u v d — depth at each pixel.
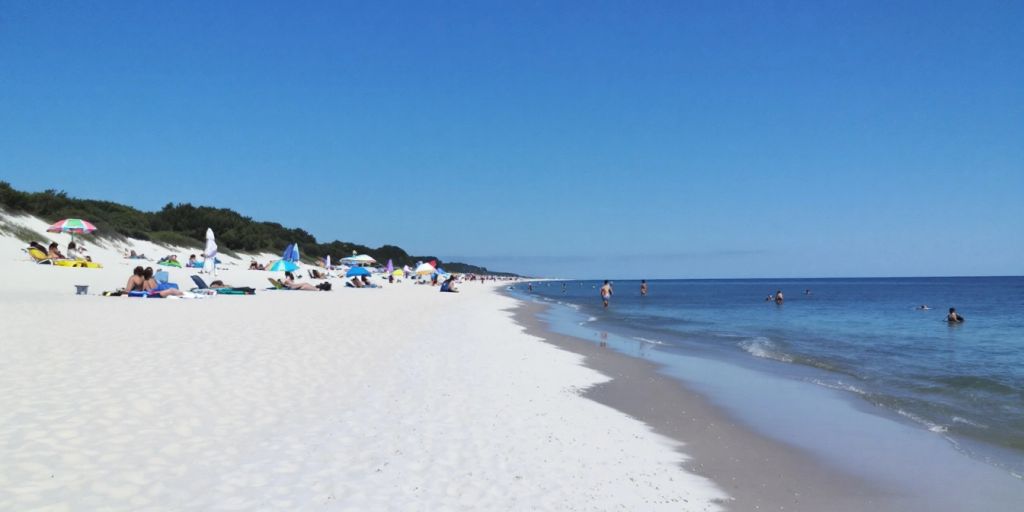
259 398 8.03
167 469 5.47
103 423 6.44
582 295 72.19
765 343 19.86
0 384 7.53
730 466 7.12
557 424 8.17
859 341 20.72
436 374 10.75
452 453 6.57
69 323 12.96
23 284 24.27
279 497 5.09
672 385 12.09
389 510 5.01
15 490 4.76
